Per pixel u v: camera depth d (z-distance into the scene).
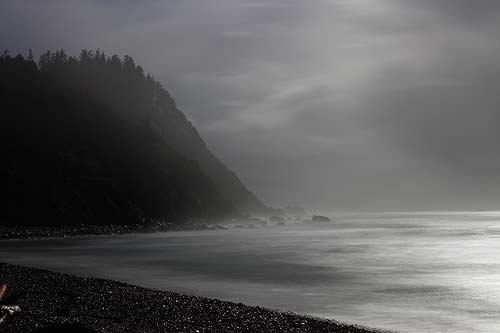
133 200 160.88
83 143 171.62
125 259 72.12
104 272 56.59
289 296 41.44
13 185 141.12
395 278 53.22
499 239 123.38
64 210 141.75
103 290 36.62
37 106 184.62
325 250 91.31
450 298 40.41
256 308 32.22
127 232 137.88
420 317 33.09
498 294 42.41
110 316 27.58
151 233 141.88
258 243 110.06
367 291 44.22
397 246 101.19
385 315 33.69
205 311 30.28
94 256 76.19
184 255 80.00
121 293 35.59
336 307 36.53
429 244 106.50
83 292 35.41
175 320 27.53
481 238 128.00
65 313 27.22
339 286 47.09
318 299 39.94
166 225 155.38
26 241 108.62
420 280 51.56
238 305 32.91
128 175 167.25
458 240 120.19
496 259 74.12
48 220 137.88
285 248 95.94
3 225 130.38
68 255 77.19
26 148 157.75
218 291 43.91
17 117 173.00
